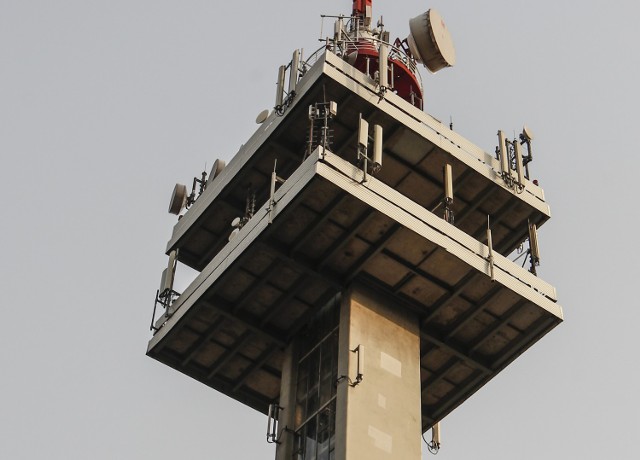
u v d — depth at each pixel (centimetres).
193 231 10625
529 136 10556
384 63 10050
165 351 10206
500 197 10225
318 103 9625
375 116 9875
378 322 9481
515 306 9706
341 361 9188
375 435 8900
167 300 10200
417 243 9312
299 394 9575
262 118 10406
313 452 9119
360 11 11338
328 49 9956
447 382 10250
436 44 10675
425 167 10112
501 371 10106
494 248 10512
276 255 9356
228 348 10150
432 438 10381
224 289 9719
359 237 9300
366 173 9194
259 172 10238
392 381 9238
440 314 9794
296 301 9769
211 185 10625
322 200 9069
